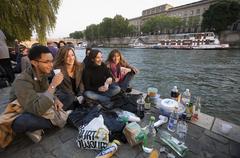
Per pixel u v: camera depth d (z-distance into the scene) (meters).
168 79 13.47
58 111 2.19
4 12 8.92
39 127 1.93
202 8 64.38
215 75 14.57
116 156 1.82
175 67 18.94
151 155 1.69
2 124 1.71
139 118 2.57
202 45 43.53
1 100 3.59
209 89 10.68
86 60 3.29
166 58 27.50
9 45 10.86
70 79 2.84
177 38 59.41
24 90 1.74
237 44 47.12
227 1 47.19
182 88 11.04
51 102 1.75
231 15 46.59
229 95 9.46
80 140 1.91
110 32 81.12
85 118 2.35
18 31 9.71
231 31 48.09
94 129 1.92
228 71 16.16
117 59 3.79
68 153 1.87
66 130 2.30
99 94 3.08
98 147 1.89
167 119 2.57
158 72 16.22
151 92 3.23
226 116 6.86
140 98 2.98
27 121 1.78
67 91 2.79
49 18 10.88
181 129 2.21
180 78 13.73
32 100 1.73
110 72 3.51
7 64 4.88
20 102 1.76
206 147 2.00
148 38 72.56
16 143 2.02
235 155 1.88
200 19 64.25
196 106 2.95
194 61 23.30
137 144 1.99
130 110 2.79
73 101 2.74
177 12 76.12
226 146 2.03
